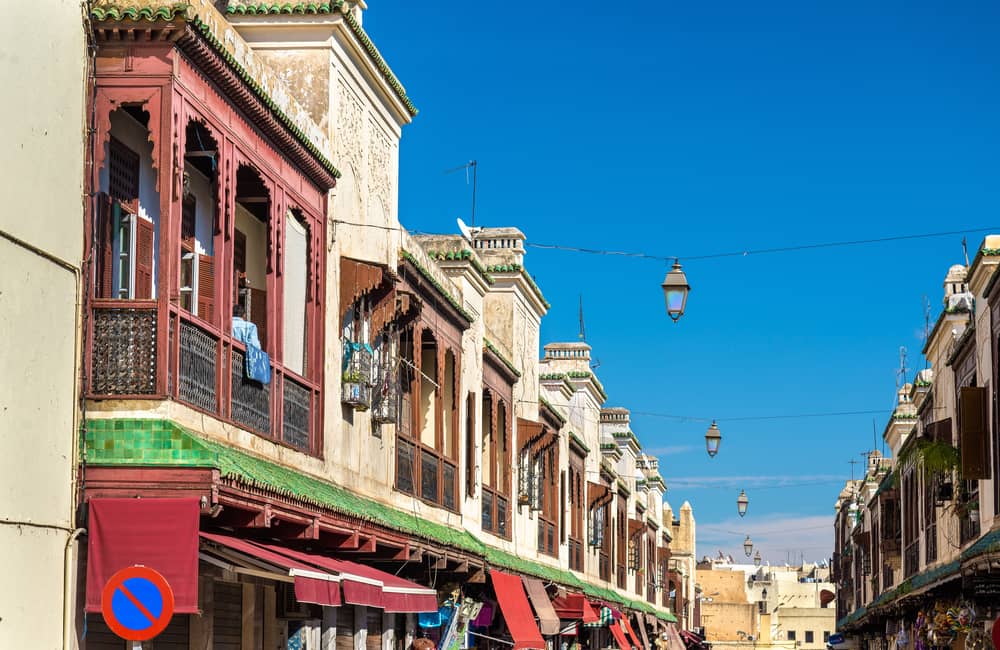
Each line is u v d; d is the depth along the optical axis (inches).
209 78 537.0
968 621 1023.6
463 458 1029.2
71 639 463.5
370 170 785.6
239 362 575.5
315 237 683.4
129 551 461.4
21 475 440.1
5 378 433.4
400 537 739.4
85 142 489.4
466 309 1043.9
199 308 583.2
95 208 502.9
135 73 496.7
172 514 463.5
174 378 495.5
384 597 642.2
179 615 543.8
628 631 1895.9
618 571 1995.6
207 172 616.7
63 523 463.2
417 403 895.1
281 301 631.8
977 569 820.0
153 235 564.7
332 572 569.0
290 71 707.4
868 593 2183.8
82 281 483.2
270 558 502.0
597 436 1812.3
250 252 678.5
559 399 1583.4
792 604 4785.9
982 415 967.0
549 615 1170.6
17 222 442.6
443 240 1058.7
